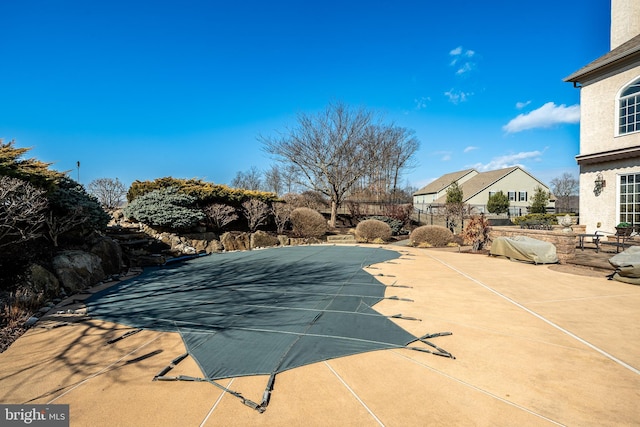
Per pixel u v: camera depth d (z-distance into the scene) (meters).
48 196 7.05
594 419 2.49
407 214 23.73
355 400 2.76
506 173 42.41
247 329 4.30
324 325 4.45
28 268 5.81
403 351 3.66
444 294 6.12
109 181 22.36
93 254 7.67
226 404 2.70
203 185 14.73
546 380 3.05
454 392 2.87
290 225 18.17
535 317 4.81
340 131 22.06
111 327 4.45
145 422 2.48
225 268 9.00
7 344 3.92
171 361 3.40
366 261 10.16
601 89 13.02
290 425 2.45
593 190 13.34
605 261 9.00
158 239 11.38
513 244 10.15
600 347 3.76
